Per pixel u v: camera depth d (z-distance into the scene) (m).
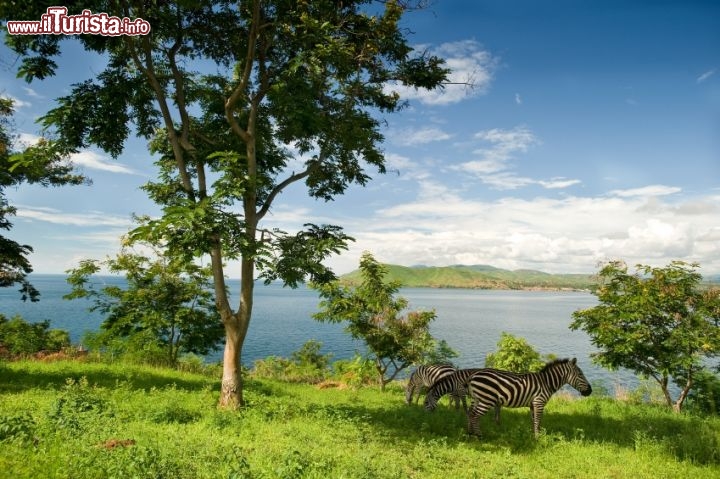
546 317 107.56
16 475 5.39
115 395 12.33
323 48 10.94
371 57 12.50
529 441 10.48
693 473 8.55
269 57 13.43
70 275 19.78
